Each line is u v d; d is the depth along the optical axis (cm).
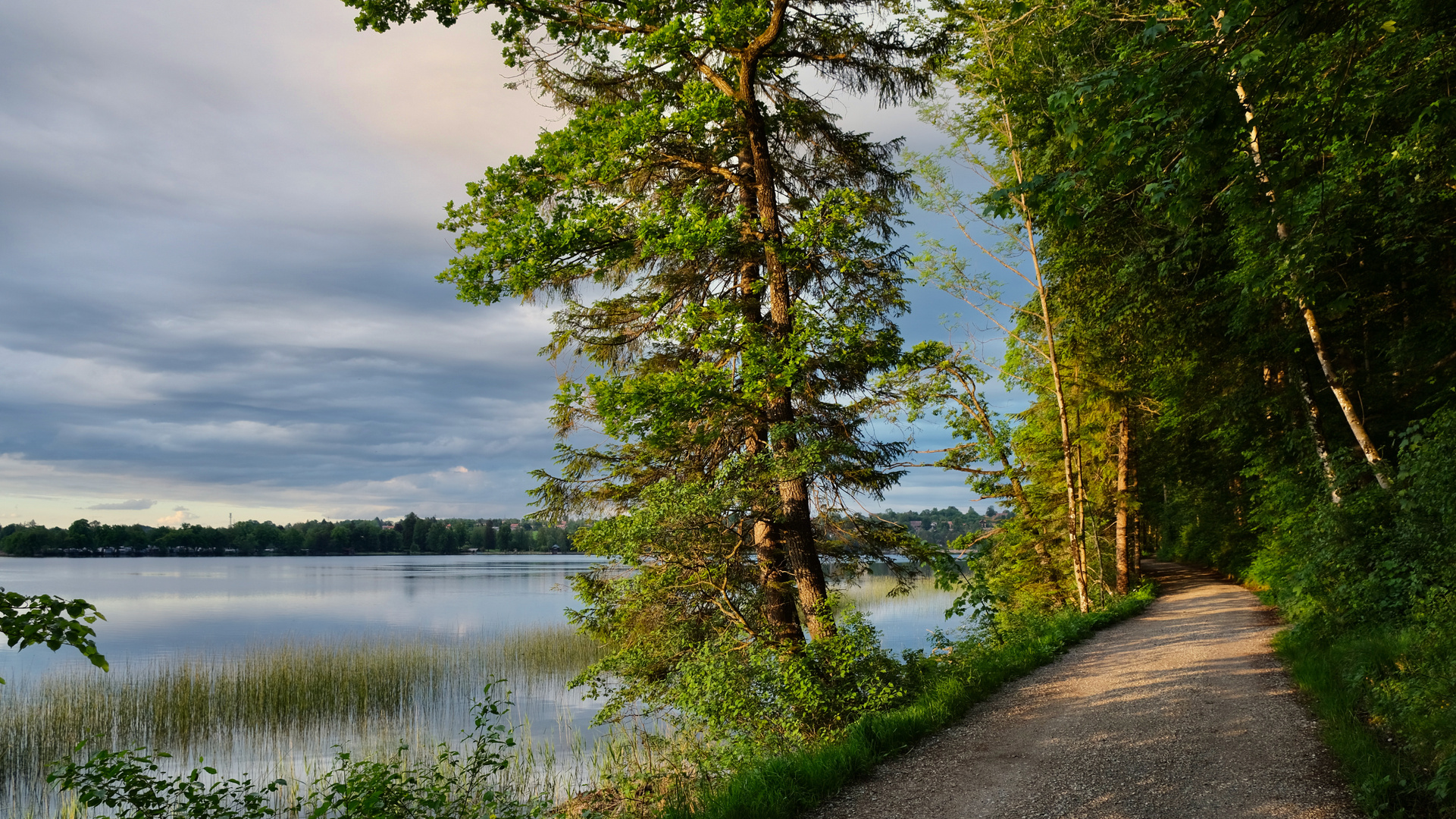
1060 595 2364
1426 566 873
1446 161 758
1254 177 682
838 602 1148
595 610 1315
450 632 3166
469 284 1116
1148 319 1698
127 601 5178
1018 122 1523
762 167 1265
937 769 660
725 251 1229
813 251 1141
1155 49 541
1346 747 595
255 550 17588
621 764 1175
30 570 9794
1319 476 1307
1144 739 696
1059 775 618
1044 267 1908
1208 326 1645
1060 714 818
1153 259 1529
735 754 810
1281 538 1678
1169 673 1002
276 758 1457
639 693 1197
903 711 823
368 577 8781
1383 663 760
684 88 1091
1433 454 812
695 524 1126
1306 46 566
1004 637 1320
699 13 1139
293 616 4097
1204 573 3178
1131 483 2736
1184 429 2288
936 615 3212
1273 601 1717
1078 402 2206
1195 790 560
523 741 1452
